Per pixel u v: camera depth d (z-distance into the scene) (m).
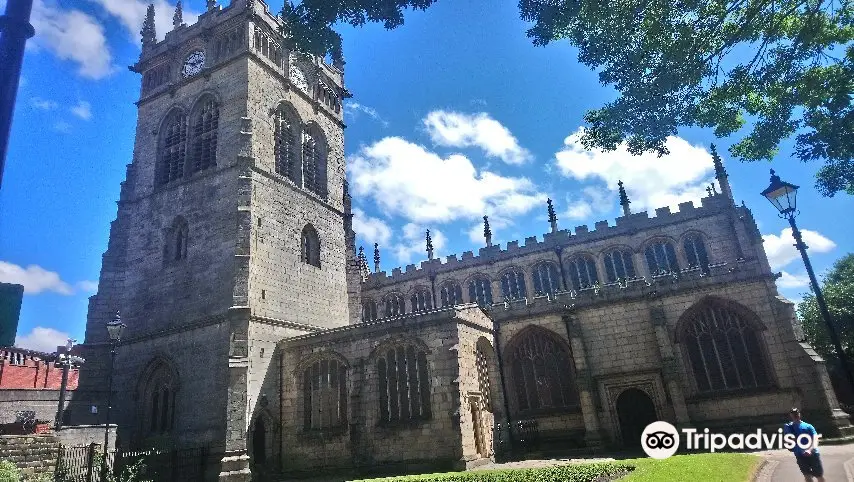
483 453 35.66
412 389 36.12
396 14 20.55
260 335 41.38
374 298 71.50
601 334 43.69
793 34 21.95
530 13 21.11
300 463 38.59
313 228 51.72
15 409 42.62
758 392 38.09
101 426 34.19
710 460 24.28
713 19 20.08
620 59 21.33
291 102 53.31
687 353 40.97
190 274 43.81
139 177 51.12
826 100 24.11
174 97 52.53
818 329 56.09
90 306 45.50
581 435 42.03
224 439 36.41
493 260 66.12
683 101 22.09
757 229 54.25
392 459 34.84
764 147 26.64
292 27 21.42
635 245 59.56
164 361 41.59
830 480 20.03
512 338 46.50
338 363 39.75
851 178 28.84
